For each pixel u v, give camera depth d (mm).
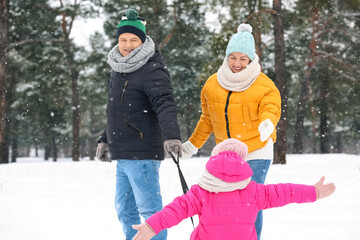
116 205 6016
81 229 7570
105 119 66062
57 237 7027
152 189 5613
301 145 42062
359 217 8211
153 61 5680
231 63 5797
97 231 7418
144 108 5629
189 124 51812
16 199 10945
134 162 5590
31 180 15328
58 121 49281
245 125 5711
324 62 39156
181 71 48438
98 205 9992
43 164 23969
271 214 8617
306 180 14250
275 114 5445
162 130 5230
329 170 18094
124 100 5645
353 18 34281
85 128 66625
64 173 18078
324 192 4051
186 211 3936
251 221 3969
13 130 45750
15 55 39656
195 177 15039
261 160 5699
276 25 25141
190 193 4000
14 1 38812
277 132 23562
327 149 46281
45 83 42312
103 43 43344
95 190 12531
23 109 44875
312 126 53281
